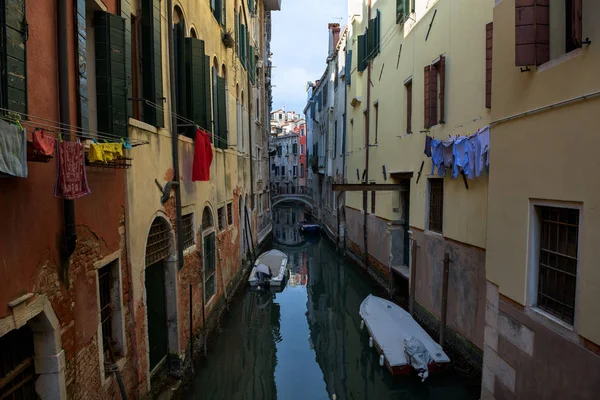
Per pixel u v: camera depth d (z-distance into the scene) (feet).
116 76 16.87
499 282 17.44
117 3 17.95
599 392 12.03
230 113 44.42
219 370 31.83
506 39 16.66
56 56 13.28
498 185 17.47
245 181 56.70
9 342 12.05
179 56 26.99
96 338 15.94
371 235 51.13
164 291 24.71
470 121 24.97
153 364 23.07
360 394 27.22
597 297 12.10
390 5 42.22
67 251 13.51
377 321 32.09
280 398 27.25
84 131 14.62
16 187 11.11
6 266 10.69
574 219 13.53
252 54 63.36
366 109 52.90
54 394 13.09
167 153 23.81
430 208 32.55
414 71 34.86
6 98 10.32
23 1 10.97
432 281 31.48
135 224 19.44
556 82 13.75
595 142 12.11
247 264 55.88
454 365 26.07
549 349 14.28
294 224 126.72
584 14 12.44
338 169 75.46
